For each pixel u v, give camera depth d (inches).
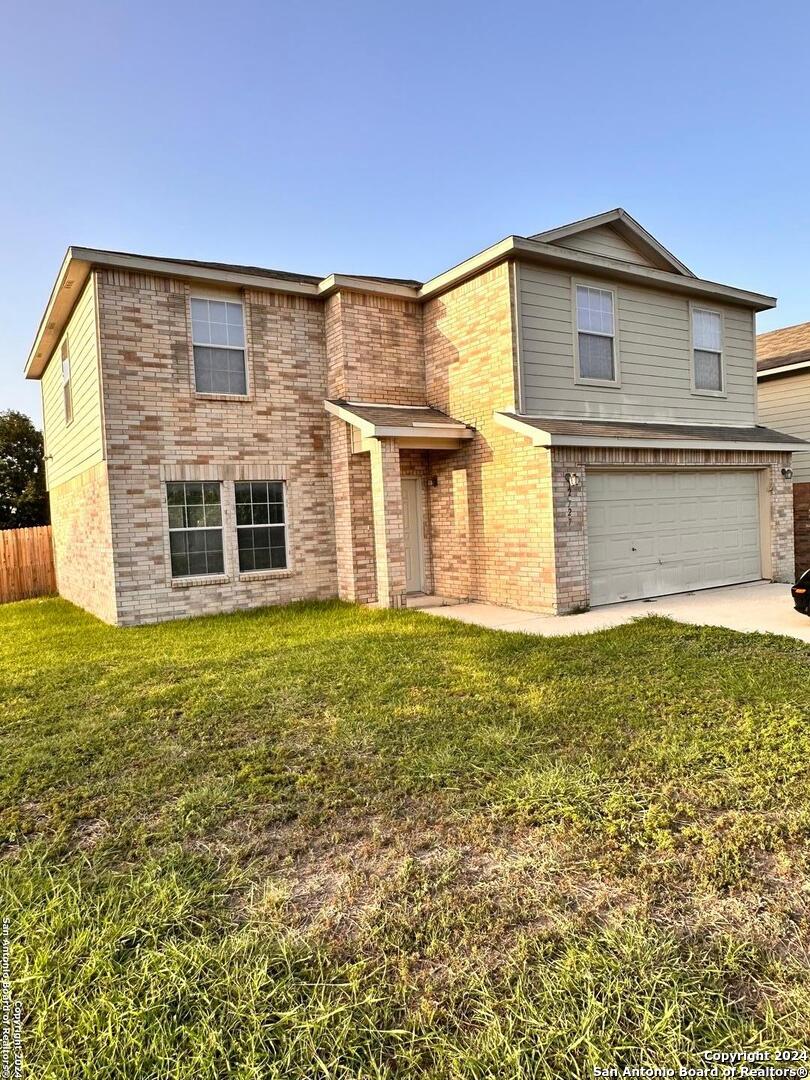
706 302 478.6
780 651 254.5
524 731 175.3
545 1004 81.4
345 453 432.1
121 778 157.1
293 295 434.3
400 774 151.9
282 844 124.5
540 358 393.4
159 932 98.3
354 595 431.8
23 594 624.4
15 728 196.1
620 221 431.2
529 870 111.7
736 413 499.5
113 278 372.5
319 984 86.8
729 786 138.4
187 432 397.1
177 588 394.6
